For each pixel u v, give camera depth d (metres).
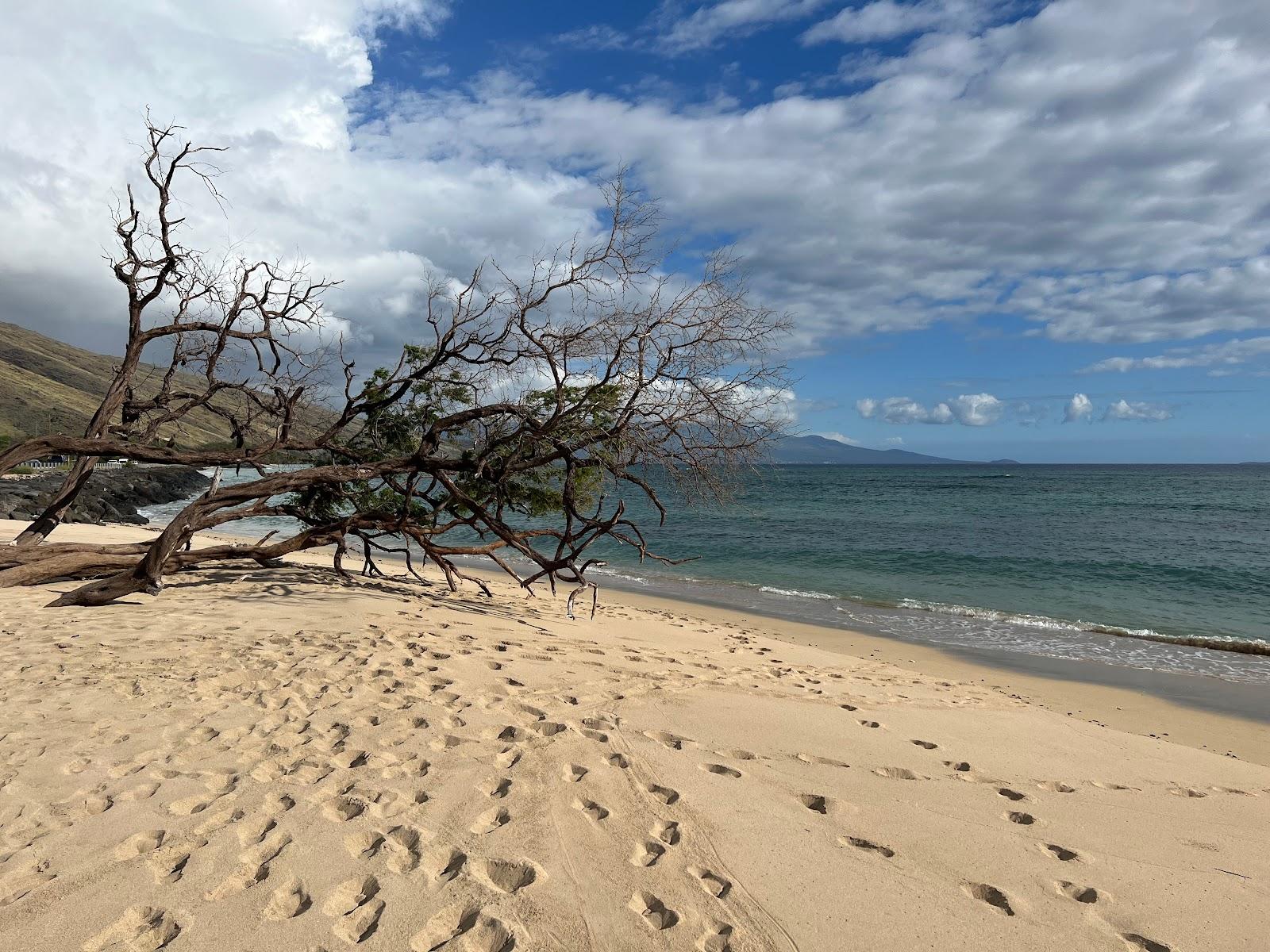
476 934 2.70
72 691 5.27
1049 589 17.62
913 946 2.82
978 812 4.14
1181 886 3.42
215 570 11.37
